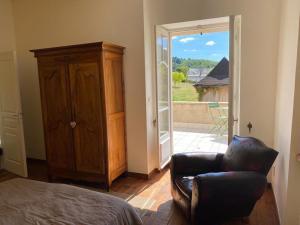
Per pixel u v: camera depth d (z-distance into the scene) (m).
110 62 3.01
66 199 1.61
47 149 3.38
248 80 2.93
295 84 1.81
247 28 2.86
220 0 2.95
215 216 2.13
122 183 3.28
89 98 2.97
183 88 8.98
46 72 3.18
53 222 1.34
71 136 3.17
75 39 3.59
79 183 3.32
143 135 3.34
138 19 3.16
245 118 3.00
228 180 1.99
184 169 2.61
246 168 2.20
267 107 2.89
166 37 3.70
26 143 4.29
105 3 3.32
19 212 1.45
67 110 3.13
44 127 3.34
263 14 2.78
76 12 3.53
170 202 2.76
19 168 3.66
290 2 2.06
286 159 2.03
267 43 2.80
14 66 3.39
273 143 2.90
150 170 3.48
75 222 1.35
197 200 2.00
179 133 6.69
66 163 3.27
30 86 4.07
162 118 3.72
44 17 3.76
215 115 7.29
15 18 3.99
